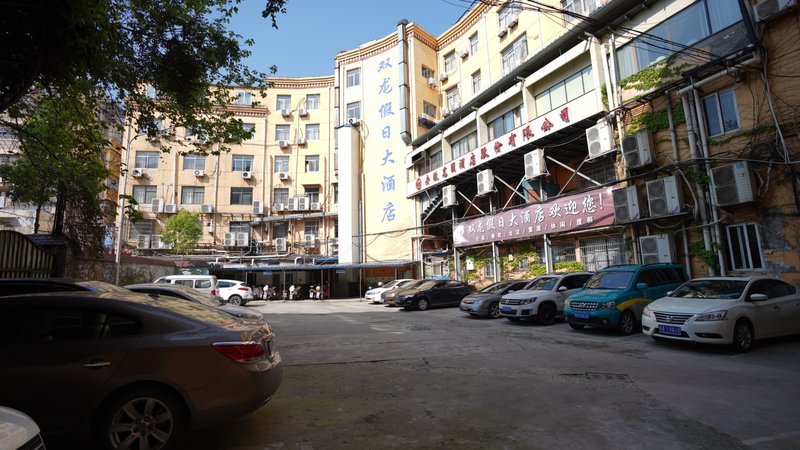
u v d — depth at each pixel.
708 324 7.25
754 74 10.61
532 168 16.66
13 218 26.83
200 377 3.50
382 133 28.25
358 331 11.20
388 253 26.95
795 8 9.81
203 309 4.31
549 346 8.42
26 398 3.23
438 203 23.70
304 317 15.34
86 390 3.30
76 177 11.63
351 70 30.23
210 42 8.67
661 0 12.81
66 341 3.44
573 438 3.79
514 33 22.19
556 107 15.88
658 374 6.01
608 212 14.11
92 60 5.91
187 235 28.17
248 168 33.12
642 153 12.63
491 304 13.89
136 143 31.78
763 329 7.68
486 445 3.67
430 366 6.83
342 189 28.34
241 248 31.77
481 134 20.39
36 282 6.46
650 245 12.59
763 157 10.35
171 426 3.42
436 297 18.05
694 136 11.72
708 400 4.79
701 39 11.70
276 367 4.11
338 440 3.84
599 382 5.64
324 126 33.91
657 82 12.71
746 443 3.64
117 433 3.33
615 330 9.97
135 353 3.43
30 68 5.55
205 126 9.52
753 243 10.64
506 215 18.78
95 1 5.29
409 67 27.47
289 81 34.56
